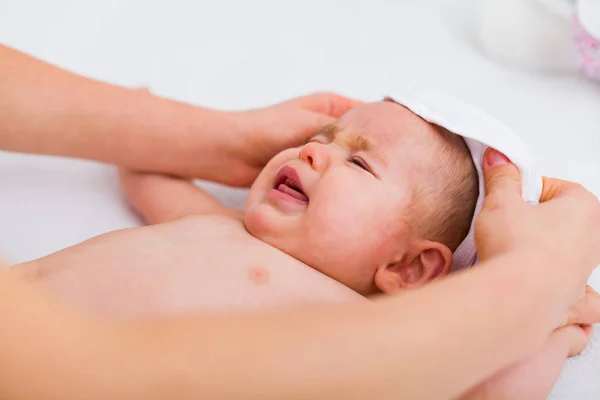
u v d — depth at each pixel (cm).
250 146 113
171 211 108
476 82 144
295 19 161
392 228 96
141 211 110
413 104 102
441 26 161
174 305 82
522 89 143
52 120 100
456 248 100
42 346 43
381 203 96
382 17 164
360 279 97
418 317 55
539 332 66
